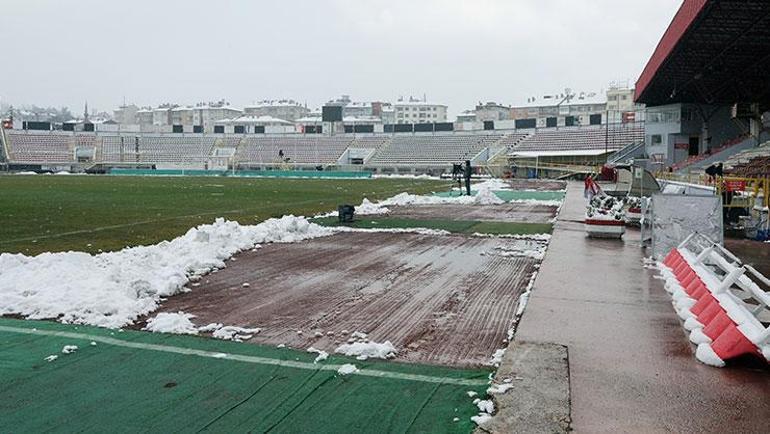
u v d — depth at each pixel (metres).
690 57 30.28
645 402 4.04
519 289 8.34
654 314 6.34
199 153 95.12
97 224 16.25
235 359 5.20
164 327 6.16
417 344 5.73
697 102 45.62
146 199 26.70
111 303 6.90
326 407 4.16
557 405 3.96
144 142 96.81
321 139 94.62
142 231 14.74
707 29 24.22
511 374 4.53
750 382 4.43
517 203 26.00
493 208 23.27
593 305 6.73
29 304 6.92
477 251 11.91
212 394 4.40
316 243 12.98
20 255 9.00
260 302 7.49
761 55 29.70
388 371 4.91
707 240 8.76
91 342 5.66
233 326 6.32
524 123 83.25
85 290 7.37
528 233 14.92
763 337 4.66
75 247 11.96
